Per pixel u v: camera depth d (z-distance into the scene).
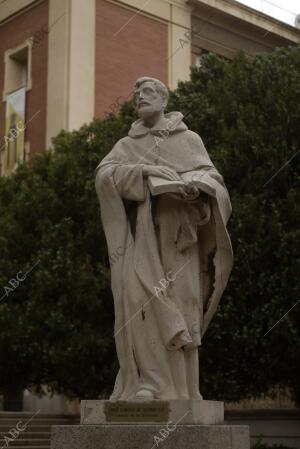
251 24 44.25
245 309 23.33
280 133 24.98
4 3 43.81
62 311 25.88
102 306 26.06
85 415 10.16
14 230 28.38
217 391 23.95
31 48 41.34
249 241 23.69
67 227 27.12
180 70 42.56
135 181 10.88
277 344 23.16
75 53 39.00
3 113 42.78
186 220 10.84
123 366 10.48
